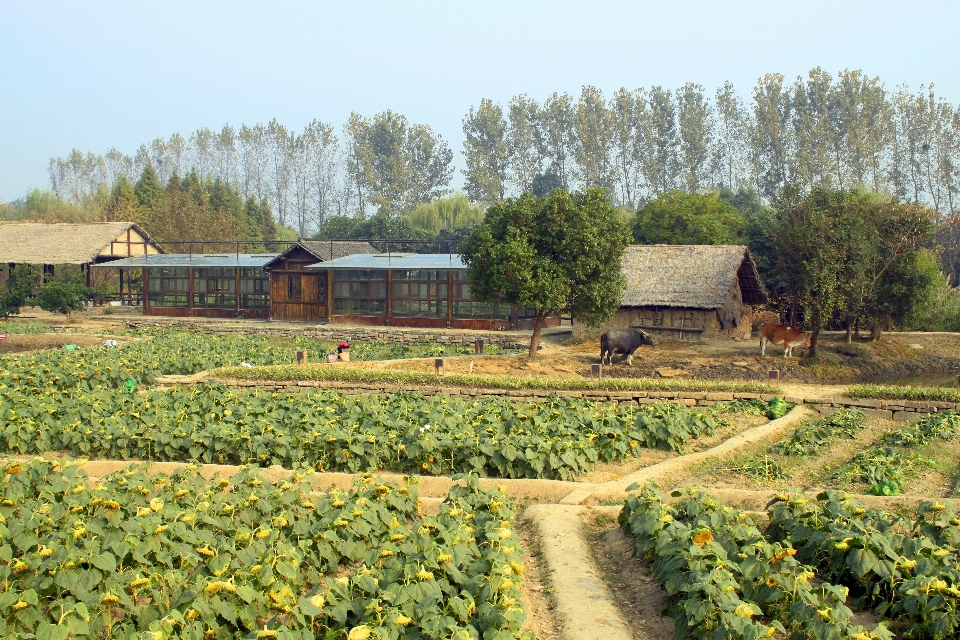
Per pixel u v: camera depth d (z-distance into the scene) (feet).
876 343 116.37
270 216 290.15
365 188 341.41
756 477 49.32
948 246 191.42
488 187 293.43
